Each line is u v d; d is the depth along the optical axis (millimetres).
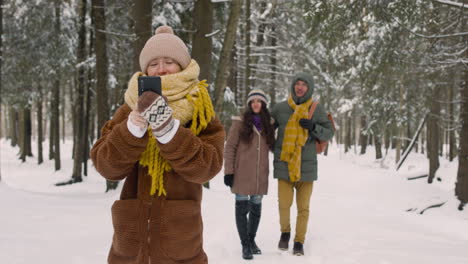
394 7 7125
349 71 16281
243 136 3959
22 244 3559
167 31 1684
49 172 20281
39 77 16219
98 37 10477
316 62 18797
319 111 4285
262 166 3975
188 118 1518
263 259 3752
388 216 6262
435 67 9227
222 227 4812
